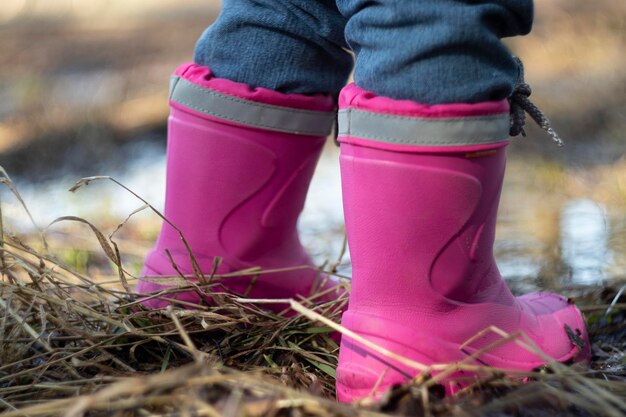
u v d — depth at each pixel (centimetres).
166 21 905
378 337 115
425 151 110
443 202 112
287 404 98
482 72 111
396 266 116
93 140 388
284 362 129
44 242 141
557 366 109
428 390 111
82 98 485
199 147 137
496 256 215
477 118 110
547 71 515
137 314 131
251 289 145
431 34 108
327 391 124
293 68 135
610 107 406
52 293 146
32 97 480
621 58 523
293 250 150
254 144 135
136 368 127
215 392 102
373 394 111
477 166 112
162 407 104
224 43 137
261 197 140
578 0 748
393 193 113
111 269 210
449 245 114
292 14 133
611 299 164
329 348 135
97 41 754
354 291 121
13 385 124
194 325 134
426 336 115
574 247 213
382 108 111
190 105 136
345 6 121
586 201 269
